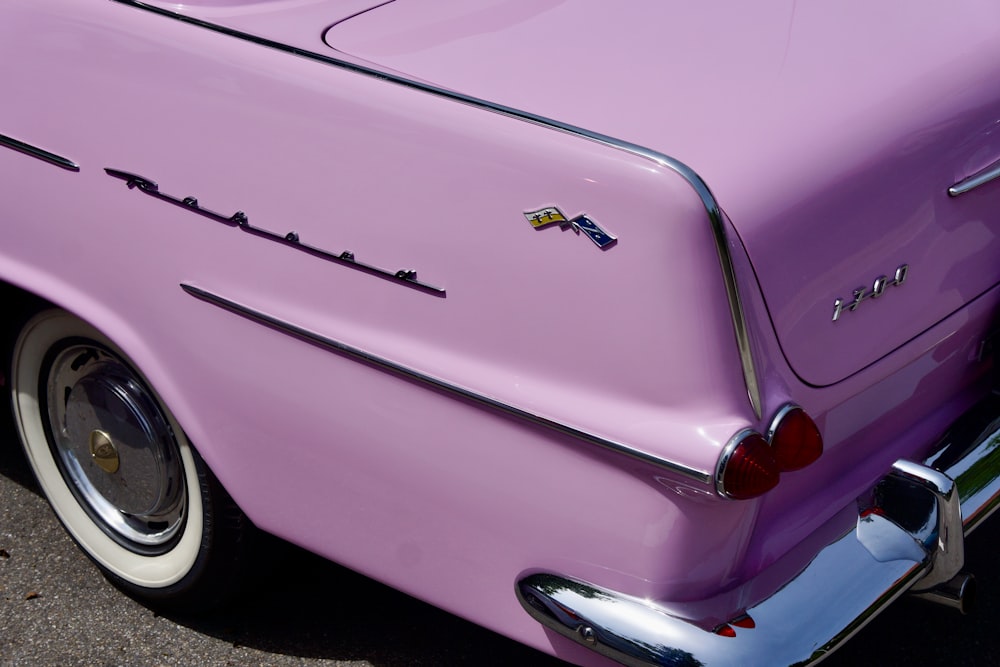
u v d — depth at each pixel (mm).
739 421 1734
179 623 2674
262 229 2014
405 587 2131
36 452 2750
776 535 1960
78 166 2188
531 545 1920
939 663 2570
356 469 2066
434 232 1854
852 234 1881
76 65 2152
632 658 1817
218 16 2127
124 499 2621
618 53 2061
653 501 1783
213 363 2156
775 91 1951
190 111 2047
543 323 1796
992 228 2186
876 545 1956
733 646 1802
